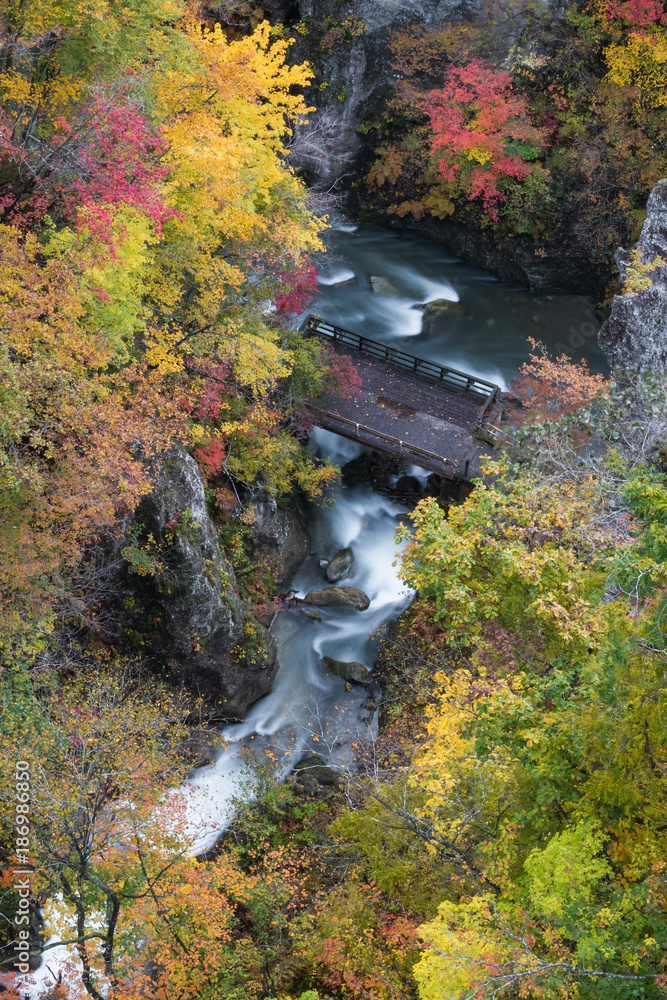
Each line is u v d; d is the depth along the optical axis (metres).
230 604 21.25
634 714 10.23
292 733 22.72
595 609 11.65
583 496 14.36
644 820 10.44
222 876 15.11
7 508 15.13
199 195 17.23
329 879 18.06
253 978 15.19
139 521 19.09
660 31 29.78
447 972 9.63
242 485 23.77
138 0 16.00
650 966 9.23
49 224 14.75
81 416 14.27
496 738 11.43
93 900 14.42
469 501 12.65
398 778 14.95
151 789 15.85
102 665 19.58
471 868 12.65
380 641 24.31
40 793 13.42
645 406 18.12
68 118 15.72
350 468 28.52
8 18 14.82
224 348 19.50
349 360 27.27
